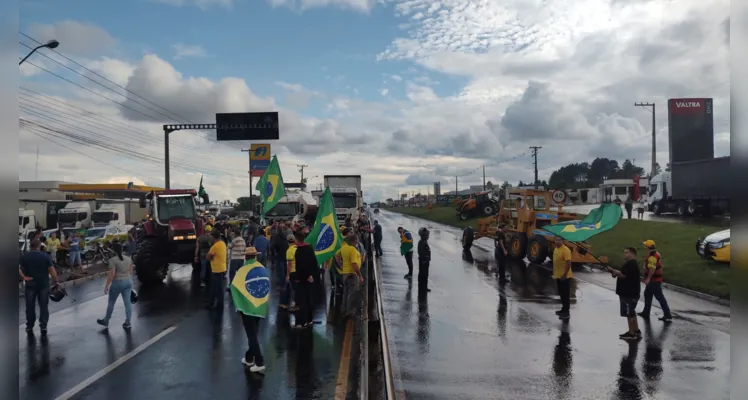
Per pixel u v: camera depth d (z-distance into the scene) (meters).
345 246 12.12
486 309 12.66
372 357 8.49
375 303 12.66
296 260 10.23
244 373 7.52
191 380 7.21
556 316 11.89
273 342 9.21
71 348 8.83
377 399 6.60
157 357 8.30
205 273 15.57
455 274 18.77
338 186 37.31
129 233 21.55
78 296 14.41
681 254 19.16
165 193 16.97
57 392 6.75
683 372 7.95
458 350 9.16
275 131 38.25
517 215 23.17
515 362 8.48
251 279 7.54
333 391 6.81
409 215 87.19
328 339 9.42
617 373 7.92
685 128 52.19
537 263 20.94
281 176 15.28
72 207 38.41
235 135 38.28
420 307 12.88
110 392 6.75
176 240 16.03
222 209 64.31
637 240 24.09
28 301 9.87
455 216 56.94
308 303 10.32
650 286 11.45
